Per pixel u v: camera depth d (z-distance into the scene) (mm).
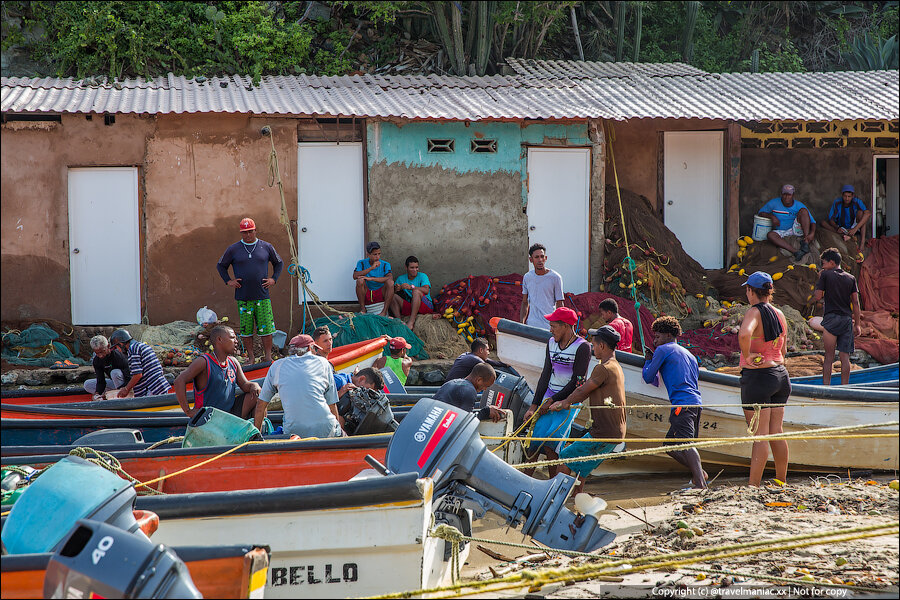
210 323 13109
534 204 14711
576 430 8258
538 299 11031
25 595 4352
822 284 11383
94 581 4020
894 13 22750
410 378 12445
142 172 13523
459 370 8367
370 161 14070
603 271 14922
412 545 5324
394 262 14266
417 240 14312
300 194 13992
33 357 12586
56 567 4090
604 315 9242
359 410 7727
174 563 4078
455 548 5590
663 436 8805
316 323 13758
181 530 5430
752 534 6238
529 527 6000
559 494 5996
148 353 10281
